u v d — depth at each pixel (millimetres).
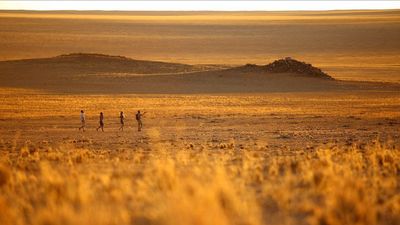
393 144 106938
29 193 50406
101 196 48125
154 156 82188
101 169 65562
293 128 149875
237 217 41094
